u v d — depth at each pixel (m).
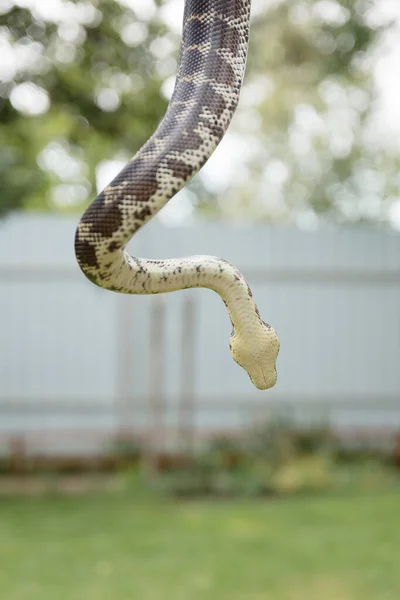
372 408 15.33
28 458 14.21
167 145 1.92
